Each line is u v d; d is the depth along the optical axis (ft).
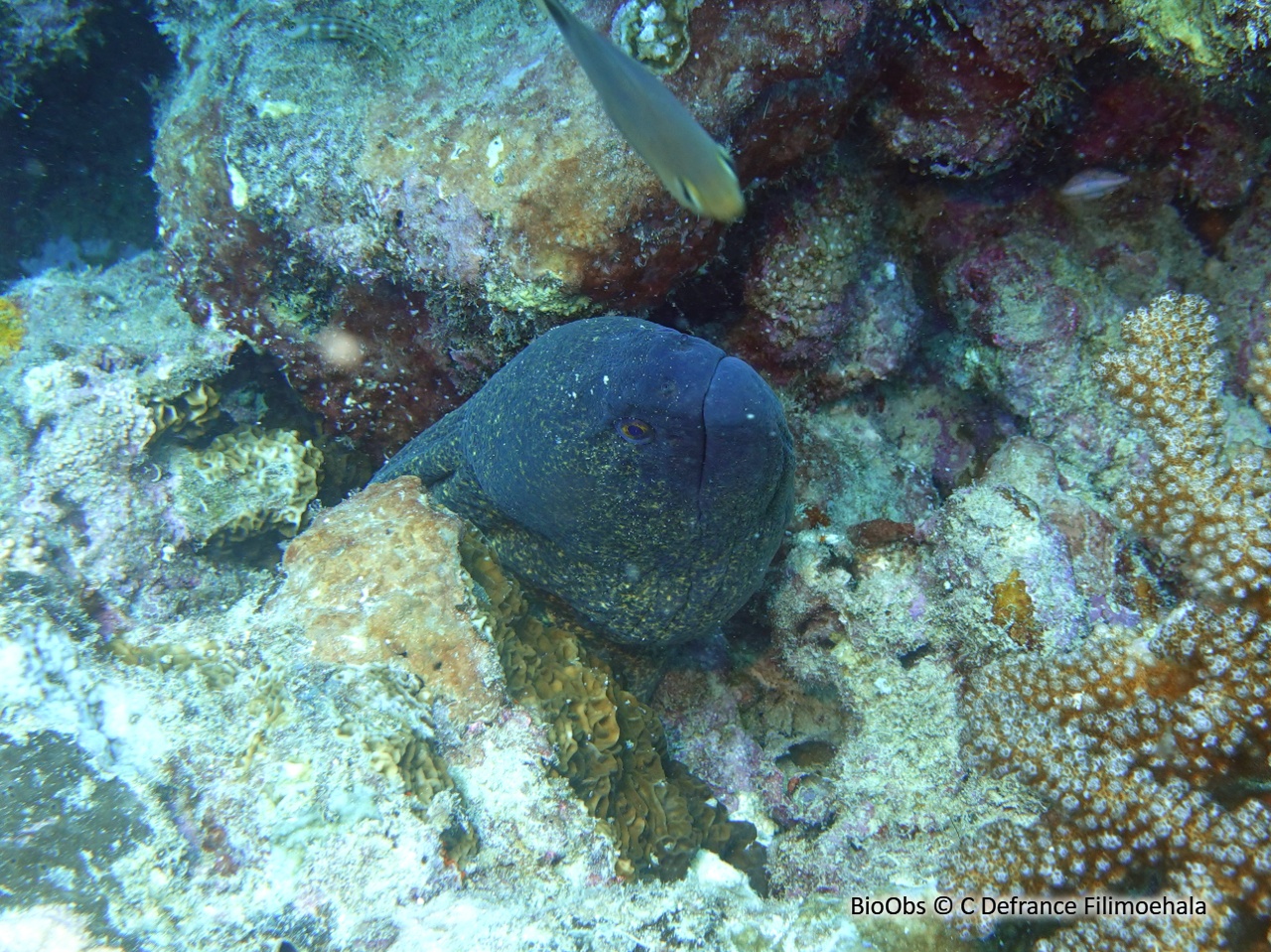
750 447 1.54
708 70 1.68
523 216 1.73
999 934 1.42
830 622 1.88
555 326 1.88
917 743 1.72
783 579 1.94
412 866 1.42
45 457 1.86
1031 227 1.98
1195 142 1.82
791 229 1.93
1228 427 1.71
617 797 1.72
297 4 2.05
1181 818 1.36
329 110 1.90
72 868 1.40
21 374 2.00
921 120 1.85
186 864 1.43
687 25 1.66
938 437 2.15
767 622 2.00
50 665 1.56
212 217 1.99
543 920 1.42
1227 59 1.63
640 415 1.55
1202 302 1.69
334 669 1.57
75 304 2.27
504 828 1.52
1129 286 1.96
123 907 1.38
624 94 1.17
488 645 1.63
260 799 1.45
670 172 1.19
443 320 1.97
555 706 1.69
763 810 1.90
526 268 1.76
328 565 1.68
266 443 2.10
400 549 1.69
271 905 1.40
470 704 1.60
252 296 2.04
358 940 1.38
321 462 2.15
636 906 1.48
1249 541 1.46
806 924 1.47
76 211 2.80
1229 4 1.57
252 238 1.98
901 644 1.80
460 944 1.36
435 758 1.52
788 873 1.72
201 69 2.11
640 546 1.73
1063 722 1.50
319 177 1.87
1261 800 1.36
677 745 2.01
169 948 1.36
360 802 1.44
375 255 1.89
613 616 1.88
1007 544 1.70
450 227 1.79
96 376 1.94
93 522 1.87
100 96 2.61
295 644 1.60
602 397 1.59
